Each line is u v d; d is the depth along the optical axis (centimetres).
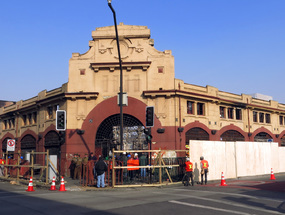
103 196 1318
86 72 2567
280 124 3894
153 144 2448
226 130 2991
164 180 1822
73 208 1013
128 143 2519
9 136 3684
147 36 2584
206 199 1188
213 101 2831
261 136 3497
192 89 2681
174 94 2488
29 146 3209
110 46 2588
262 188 1541
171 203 1099
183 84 2608
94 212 945
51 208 1014
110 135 2559
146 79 2536
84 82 2555
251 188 1544
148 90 2502
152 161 2142
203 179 1966
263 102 3572
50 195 1355
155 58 2566
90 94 2498
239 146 2242
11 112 3581
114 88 2531
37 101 2939
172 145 2445
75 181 2041
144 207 1024
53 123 2725
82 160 2216
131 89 2528
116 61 2569
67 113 2517
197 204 1078
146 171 1878
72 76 2567
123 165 1798
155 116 2483
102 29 2611
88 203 1114
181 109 2539
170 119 2478
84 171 1777
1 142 3888
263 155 2444
